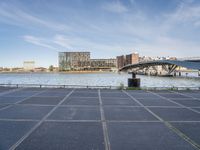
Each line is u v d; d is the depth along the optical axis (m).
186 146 5.79
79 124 7.81
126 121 8.30
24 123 7.86
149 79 113.12
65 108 10.73
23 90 18.97
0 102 12.38
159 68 173.25
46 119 8.47
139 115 9.31
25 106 11.18
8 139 6.20
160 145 5.85
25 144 5.82
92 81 91.50
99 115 9.25
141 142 6.05
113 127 7.48
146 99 13.95
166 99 14.01
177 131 7.08
